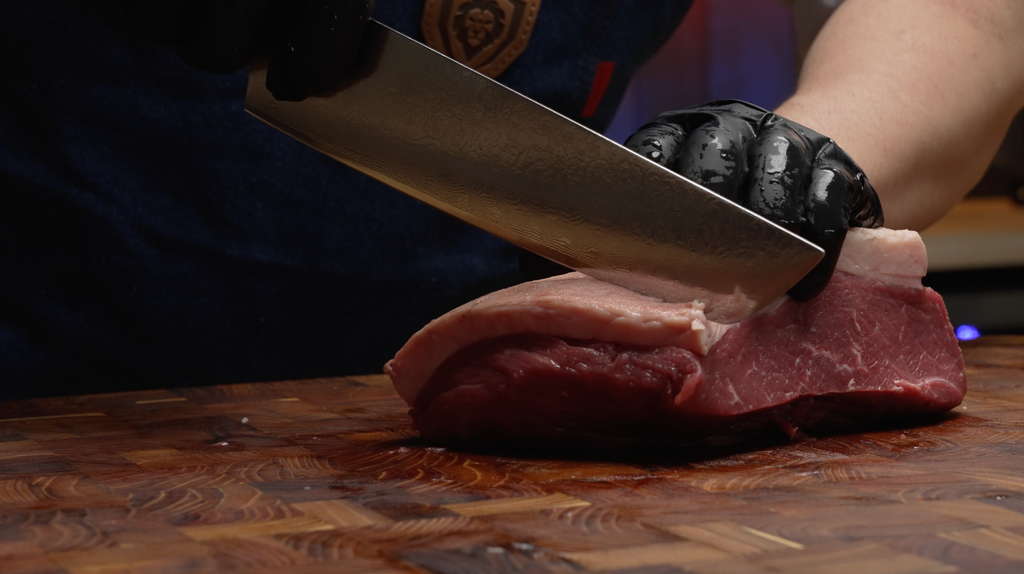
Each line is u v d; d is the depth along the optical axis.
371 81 0.80
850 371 0.82
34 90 0.94
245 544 0.69
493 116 0.80
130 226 0.96
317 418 0.86
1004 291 1.39
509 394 0.79
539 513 0.71
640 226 0.79
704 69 1.70
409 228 1.01
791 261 0.77
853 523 0.70
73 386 0.97
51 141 0.95
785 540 0.68
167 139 0.96
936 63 0.95
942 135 0.94
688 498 0.73
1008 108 0.97
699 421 0.79
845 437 0.82
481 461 0.78
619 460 0.78
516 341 0.79
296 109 0.81
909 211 0.94
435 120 0.80
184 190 0.97
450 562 0.67
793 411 0.81
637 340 0.78
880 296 0.83
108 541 0.69
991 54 0.96
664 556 0.67
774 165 0.79
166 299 0.97
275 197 0.98
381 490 0.74
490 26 0.98
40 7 0.93
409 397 0.82
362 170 0.81
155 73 0.96
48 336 0.96
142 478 0.75
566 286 0.82
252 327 0.99
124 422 0.85
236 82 0.97
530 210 0.80
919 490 0.73
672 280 0.79
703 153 0.79
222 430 0.83
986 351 0.99
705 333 0.78
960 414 0.85
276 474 0.76
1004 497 0.72
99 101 0.95
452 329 0.80
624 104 1.71
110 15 0.94
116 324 0.97
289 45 0.79
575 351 0.79
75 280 0.96
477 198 0.80
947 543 0.68
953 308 1.38
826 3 1.05
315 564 0.67
